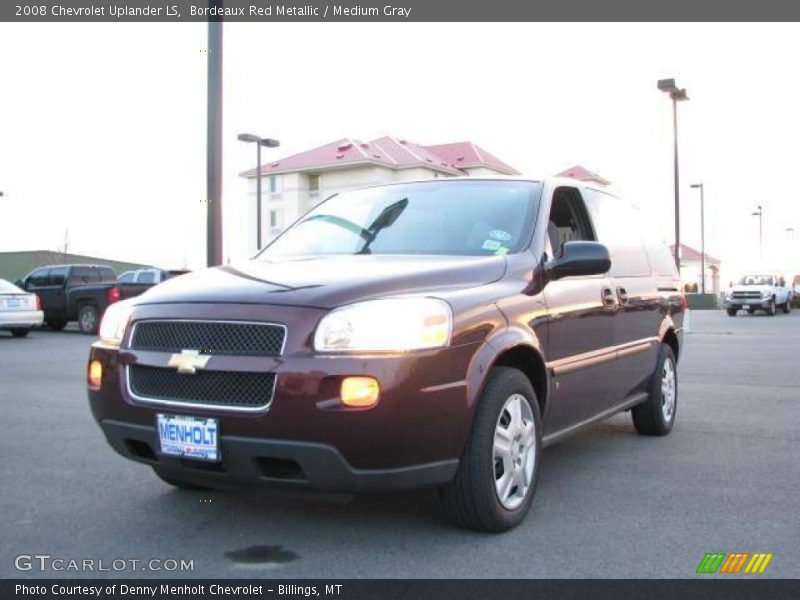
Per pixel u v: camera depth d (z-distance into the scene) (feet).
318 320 11.42
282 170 218.59
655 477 16.90
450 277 13.01
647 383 20.48
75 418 23.72
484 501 12.45
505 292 13.50
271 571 11.53
